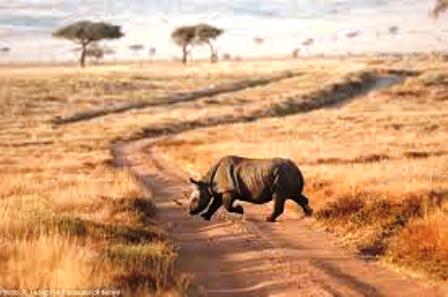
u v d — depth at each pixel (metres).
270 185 84.69
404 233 70.25
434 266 61.88
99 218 80.12
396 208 78.75
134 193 100.56
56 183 117.62
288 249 73.00
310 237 78.62
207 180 86.19
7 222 65.81
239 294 56.03
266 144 181.50
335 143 180.50
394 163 121.44
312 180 103.25
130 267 54.47
